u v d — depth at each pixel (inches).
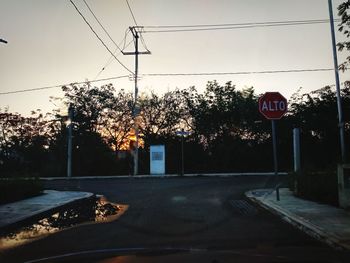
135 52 1316.4
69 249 345.4
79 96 1470.2
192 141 1411.2
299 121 1341.0
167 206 593.9
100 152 1419.8
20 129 1485.0
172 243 357.7
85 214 539.8
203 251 326.6
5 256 326.0
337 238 355.9
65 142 1438.2
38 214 536.4
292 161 1366.9
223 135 1408.7
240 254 314.7
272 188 827.4
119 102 1459.2
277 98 604.4
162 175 1243.8
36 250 345.1
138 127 1419.8
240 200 653.9
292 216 475.2
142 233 405.1
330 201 589.0
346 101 1262.3
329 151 1302.9
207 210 551.5
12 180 730.2
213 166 1392.7
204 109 1416.1
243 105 1398.9
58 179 1197.7
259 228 422.9
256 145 1392.7
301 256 307.3
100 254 323.6
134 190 829.8
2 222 465.4
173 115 1424.7
